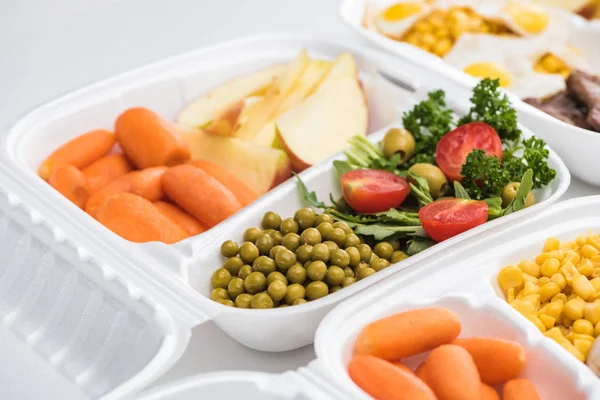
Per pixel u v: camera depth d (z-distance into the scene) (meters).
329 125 0.71
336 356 0.53
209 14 0.85
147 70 0.73
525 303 0.56
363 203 0.63
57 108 0.70
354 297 0.55
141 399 0.51
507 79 0.74
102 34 0.82
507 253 0.58
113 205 0.64
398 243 0.62
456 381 0.52
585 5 0.81
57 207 0.61
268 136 0.71
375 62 0.74
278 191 0.64
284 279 0.58
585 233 0.60
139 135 0.69
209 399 0.52
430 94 0.68
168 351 0.54
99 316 0.58
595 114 0.68
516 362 0.53
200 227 0.66
